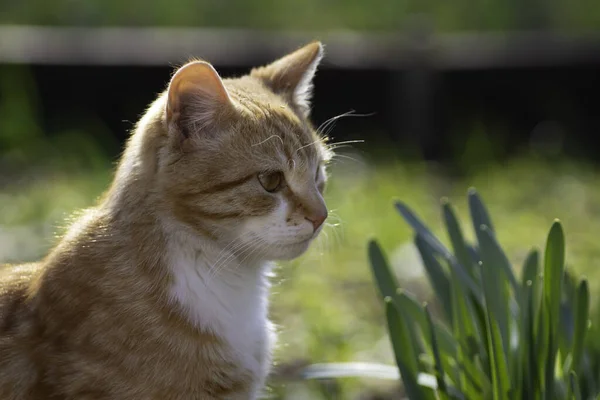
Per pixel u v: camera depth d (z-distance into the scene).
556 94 10.14
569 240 7.58
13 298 4.00
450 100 10.14
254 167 4.04
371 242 4.55
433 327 4.03
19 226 7.45
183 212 3.94
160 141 3.93
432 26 11.36
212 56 9.59
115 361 3.76
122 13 12.30
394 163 9.16
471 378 4.09
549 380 3.93
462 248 4.52
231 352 4.02
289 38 10.17
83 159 8.88
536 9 13.01
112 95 9.56
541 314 3.98
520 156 9.57
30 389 3.78
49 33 10.03
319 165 4.44
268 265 4.36
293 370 5.48
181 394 3.88
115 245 3.90
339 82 9.86
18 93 9.24
